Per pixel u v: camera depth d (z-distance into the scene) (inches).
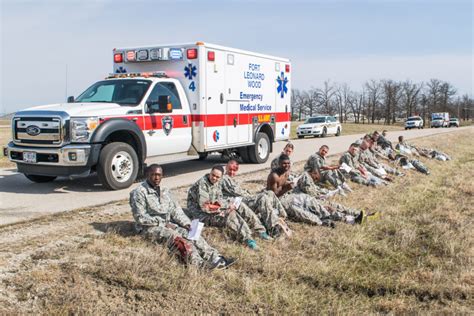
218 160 573.0
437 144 916.6
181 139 418.3
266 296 192.1
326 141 987.9
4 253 206.4
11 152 357.7
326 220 289.7
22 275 184.5
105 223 260.1
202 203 257.3
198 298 185.3
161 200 234.8
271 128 547.5
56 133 337.7
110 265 198.4
